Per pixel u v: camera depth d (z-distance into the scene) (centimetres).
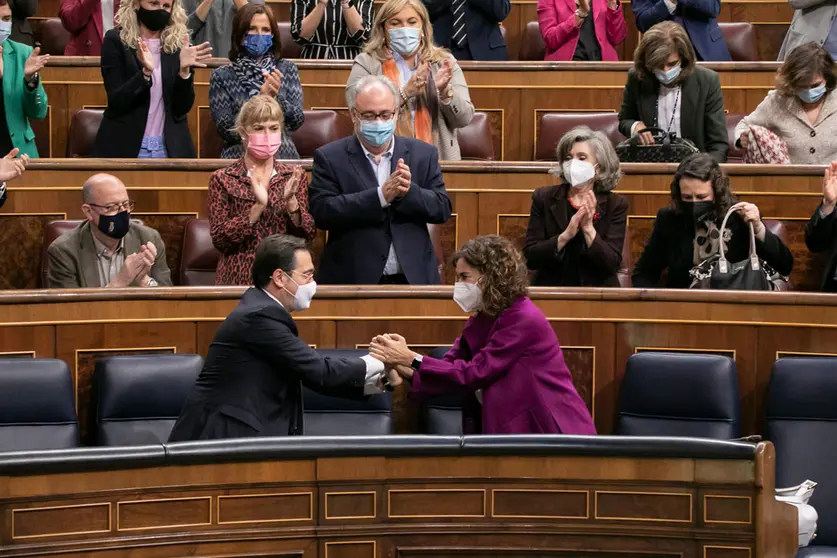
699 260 1190
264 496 877
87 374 1119
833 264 1224
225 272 1184
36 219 1363
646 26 1764
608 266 1159
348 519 889
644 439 886
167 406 1070
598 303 1141
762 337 1127
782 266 1193
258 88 1402
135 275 1152
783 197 1337
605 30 1766
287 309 958
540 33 1866
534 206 1194
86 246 1205
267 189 1191
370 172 1178
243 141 1191
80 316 1115
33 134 1546
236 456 862
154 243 1238
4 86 1504
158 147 1467
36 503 822
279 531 877
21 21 1867
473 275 946
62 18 1808
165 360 1077
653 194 1356
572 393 944
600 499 895
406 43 1345
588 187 1167
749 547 870
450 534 895
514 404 935
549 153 1588
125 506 845
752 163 1388
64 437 1037
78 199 1367
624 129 1422
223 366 928
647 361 1095
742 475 871
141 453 841
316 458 884
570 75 1683
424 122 1352
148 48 1446
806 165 1330
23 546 816
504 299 938
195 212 1374
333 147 1189
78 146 1592
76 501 832
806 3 1700
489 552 897
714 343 1133
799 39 1709
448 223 1376
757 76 1659
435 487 897
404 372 964
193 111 1639
